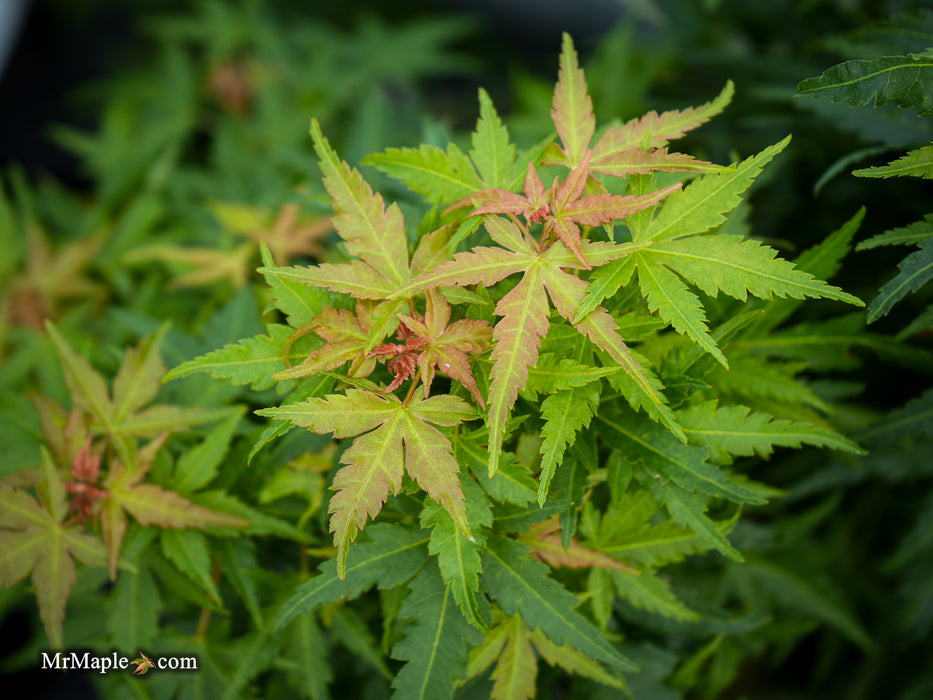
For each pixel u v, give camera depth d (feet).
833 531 1.04
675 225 0.64
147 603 0.77
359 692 0.90
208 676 0.78
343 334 0.64
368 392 0.62
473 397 0.65
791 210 1.04
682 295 0.62
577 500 0.66
